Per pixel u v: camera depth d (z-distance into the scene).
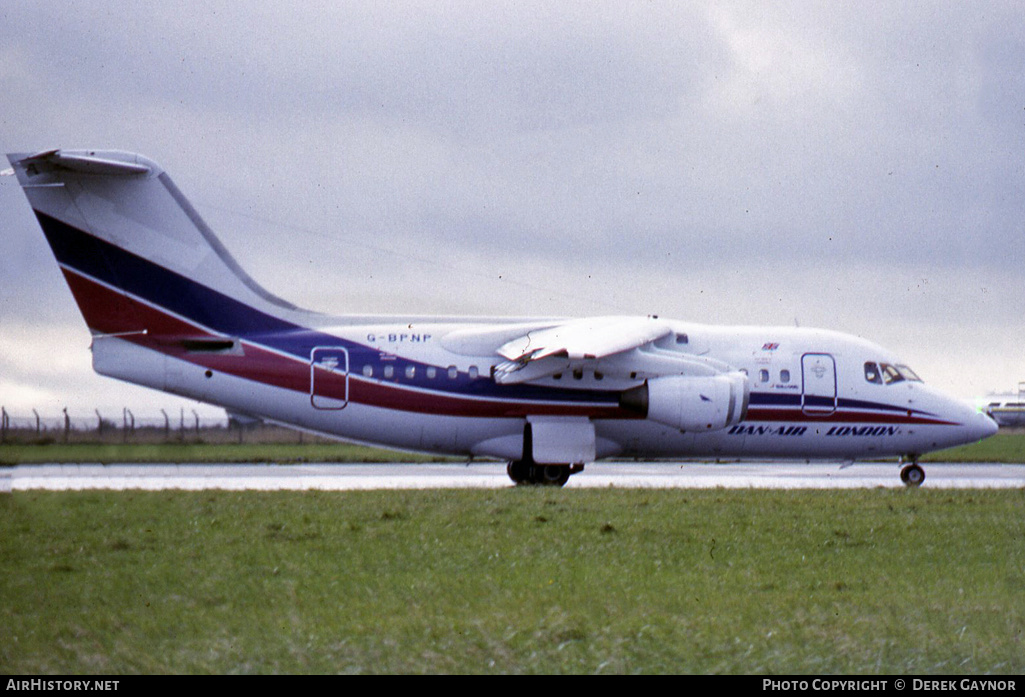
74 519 71.88
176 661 38.34
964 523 72.00
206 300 106.69
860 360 117.56
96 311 105.06
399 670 37.19
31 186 103.25
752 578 52.78
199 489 93.06
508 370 106.69
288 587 49.94
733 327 118.00
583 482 115.38
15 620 43.88
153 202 105.31
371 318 110.94
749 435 115.44
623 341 103.00
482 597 47.56
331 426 108.62
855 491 97.38
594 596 47.56
